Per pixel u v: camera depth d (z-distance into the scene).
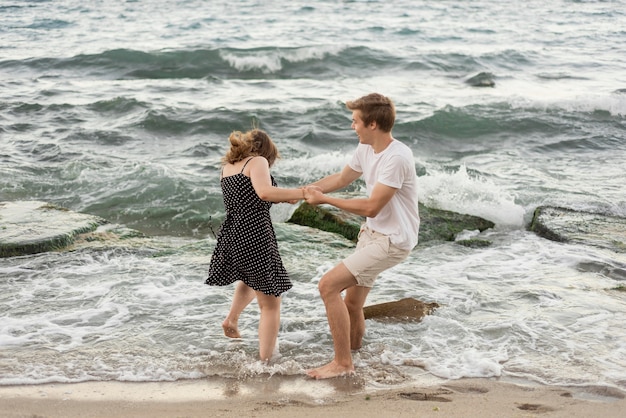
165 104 15.16
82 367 4.52
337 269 4.39
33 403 4.00
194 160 11.65
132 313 5.52
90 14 34.97
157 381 4.36
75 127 13.44
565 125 14.48
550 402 4.04
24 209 8.20
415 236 4.39
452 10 41.59
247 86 18.39
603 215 8.73
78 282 6.21
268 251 4.45
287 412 3.88
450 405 3.98
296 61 22.06
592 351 4.86
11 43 25.52
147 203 9.45
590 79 21.16
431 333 5.18
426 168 11.42
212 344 4.96
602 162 12.10
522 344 5.00
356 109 4.22
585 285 6.38
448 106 14.98
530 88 19.52
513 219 8.70
